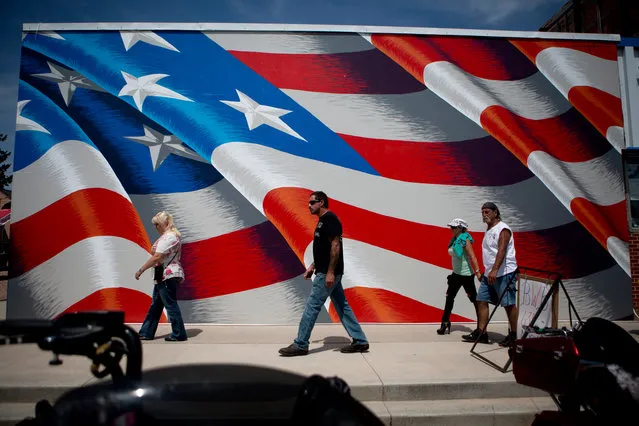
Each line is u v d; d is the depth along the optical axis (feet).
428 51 24.13
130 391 6.02
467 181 23.67
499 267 18.54
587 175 24.08
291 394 6.22
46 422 5.63
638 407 8.85
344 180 23.34
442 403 14.10
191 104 23.40
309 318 17.21
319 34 23.90
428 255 23.21
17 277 22.50
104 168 23.06
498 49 24.40
